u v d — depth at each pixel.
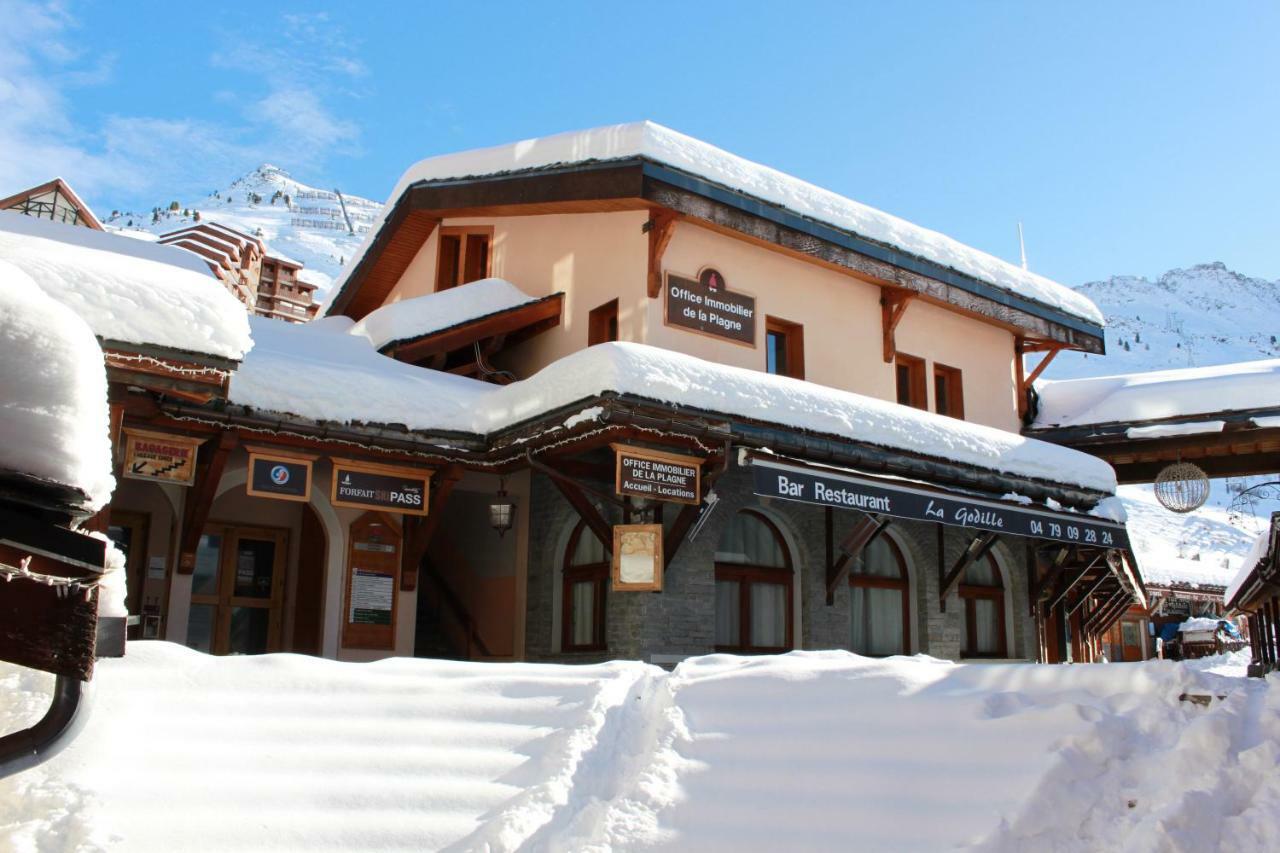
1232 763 5.33
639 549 12.62
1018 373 19.86
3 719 6.54
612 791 6.42
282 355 12.55
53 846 5.52
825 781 6.10
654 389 11.81
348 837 5.93
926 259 16.84
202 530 12.46
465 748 6.89
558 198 14.67
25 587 4.41
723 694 7.31
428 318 15.08
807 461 13.05
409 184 17.39
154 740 6.70
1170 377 20.06
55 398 4.13
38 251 10.02
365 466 12.89
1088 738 5.75
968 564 16.78
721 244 15.28
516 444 12.95
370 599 13.73
